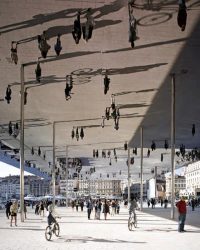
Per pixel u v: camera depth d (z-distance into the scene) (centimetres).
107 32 1836
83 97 3120
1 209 6212
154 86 2795
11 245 1434
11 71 2464
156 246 1390
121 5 1576
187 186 15612
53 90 2912
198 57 2191
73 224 2567
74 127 4456
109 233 1894
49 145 5953
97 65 2323
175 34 1856
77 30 1625
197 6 1560
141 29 1805
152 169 10181
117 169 9850
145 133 4794
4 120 4069
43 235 1823
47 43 1966
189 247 1363
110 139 5331
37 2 1570
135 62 2273
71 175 11325
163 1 1523
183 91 2961
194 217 3394
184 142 5556
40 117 3928
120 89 2867
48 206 1644
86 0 1542
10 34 1867
